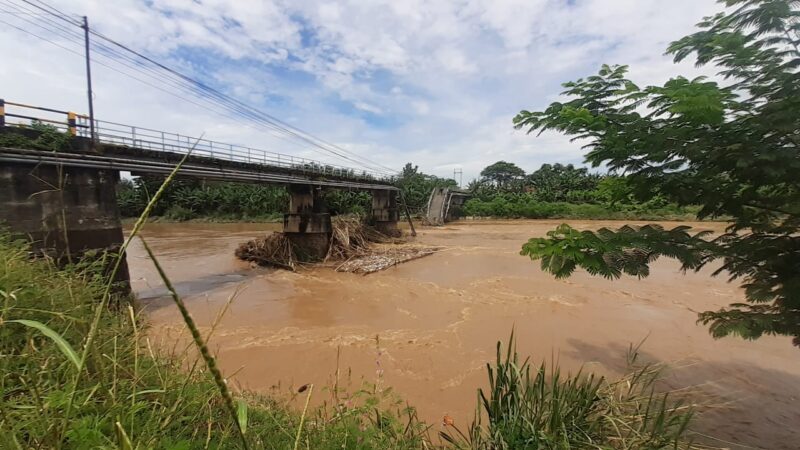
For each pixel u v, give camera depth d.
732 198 4.01
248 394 5.07
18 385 2.30
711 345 10.21
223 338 11.02
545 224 54.66
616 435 3.66
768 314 4.04
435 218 56.88
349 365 9.31
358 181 35.28
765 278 3.92
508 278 19.27
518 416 3.74
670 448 3.58
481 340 10.97
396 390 7.96
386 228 38.66
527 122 5.06
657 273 19.78
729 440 5.89
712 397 7.33
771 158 3.27
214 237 37.78
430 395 7.78
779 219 4.00
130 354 2.91
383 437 3.73
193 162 19.09
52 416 1.84
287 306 14.66
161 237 37.62
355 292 16.86
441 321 12.77
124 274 13.62
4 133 11.68
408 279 19.48
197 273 20.84
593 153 4.80
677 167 4.27
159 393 2.65
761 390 7.66
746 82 4.02
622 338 10.94
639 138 4.17
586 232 4.62
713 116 3.50
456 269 22.11
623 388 4.87
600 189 5.75
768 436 6.03
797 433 6.14
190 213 56.84
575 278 18.95
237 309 14.10
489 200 71.06
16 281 2.99
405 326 12.27
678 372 8.57
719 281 17.81
